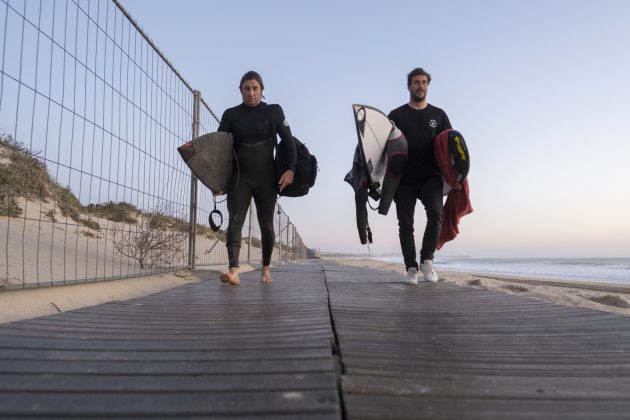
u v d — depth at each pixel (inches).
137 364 62.6
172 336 79.5
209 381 55.9
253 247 452.8
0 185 180.2
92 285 146.6
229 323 91.7
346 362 65.0
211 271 233.1
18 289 114.3
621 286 436.5
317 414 46.6
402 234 182.5
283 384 54.8
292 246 721.6
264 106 170.1
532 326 93.3
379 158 167.2
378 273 270.4
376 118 168.7
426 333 85.9
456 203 183.0
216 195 167.3
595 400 52.6
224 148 163.8
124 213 215.2
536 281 487.8
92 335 79.4
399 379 58.0
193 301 124.4
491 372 63.2
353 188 175.0
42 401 49.4
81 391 52.4
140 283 175.5
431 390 54.2
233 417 46.0
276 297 134.2
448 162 162.7
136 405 48.4
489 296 138.0
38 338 76.1
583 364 68.0
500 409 49.4
